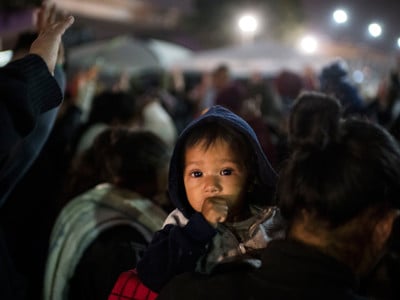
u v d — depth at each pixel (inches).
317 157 38.3
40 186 98.6
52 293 73.0
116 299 52.0
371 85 332.5
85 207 75.7
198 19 658.2
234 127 48.7
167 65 331.9
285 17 570.3
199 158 48.8
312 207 37.7
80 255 71.7
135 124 133.6
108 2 532.1
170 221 51.4
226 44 647.8
